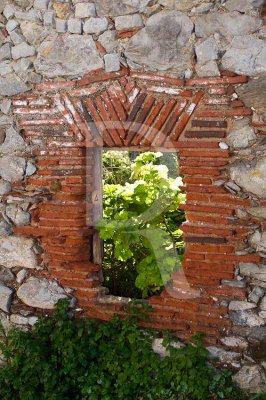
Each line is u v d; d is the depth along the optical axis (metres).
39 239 4.51
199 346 4.00
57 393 4.07
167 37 3.91
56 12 4.19
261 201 3.84
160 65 3.96
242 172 3.83
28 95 4.37
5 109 4.45
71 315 4.45
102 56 4.11
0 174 4.53
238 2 3.73
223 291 4.00
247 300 3.95
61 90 4.27
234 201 3.90
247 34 3.74
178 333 4.14
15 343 4.40
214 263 4.00
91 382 4.10
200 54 3.85
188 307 4.11
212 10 3.80
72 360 4.18
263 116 3.75
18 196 4.48
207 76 3.86
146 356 4.10
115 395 4.07
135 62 4.03
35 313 4.56
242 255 3.92
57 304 4.43
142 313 4.21
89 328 4.27
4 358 4.55
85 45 4.14
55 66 4.25
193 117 3.94
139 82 4.04
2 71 4.41
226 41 3.79
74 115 4.25
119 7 4.00
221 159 3.90
